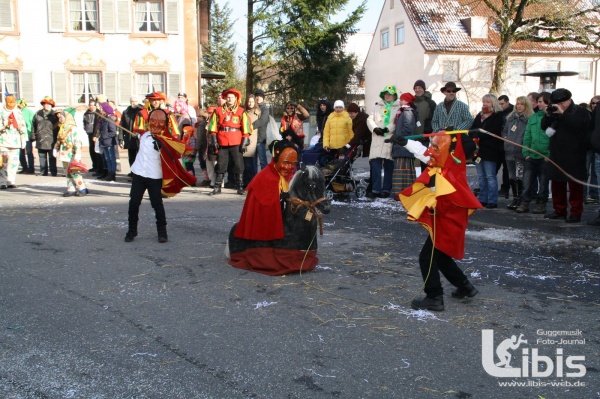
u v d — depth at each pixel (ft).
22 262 22.56
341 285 19.86
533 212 34.09
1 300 18.07
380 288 19.51
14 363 13.69
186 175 26.40
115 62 86.33
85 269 21.65
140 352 14.33
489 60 122.52
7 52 83.30
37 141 54.08
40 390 12.42
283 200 21.36
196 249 24.90
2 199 38.96
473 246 25.54
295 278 20.70
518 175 34.76
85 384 12.70
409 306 17.74
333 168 38.34
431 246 17.26
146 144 26.02
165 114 26.08
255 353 14.30
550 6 83.15
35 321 16.34
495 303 18.06
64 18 84.43
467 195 16.75
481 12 125.70
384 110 39.50
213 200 38.83
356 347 14.69
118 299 18.28
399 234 28.30
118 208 35.50
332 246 25.68
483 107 35.53
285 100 125.80
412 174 38.04
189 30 87.30
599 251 24.61
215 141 44.45
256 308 17.52
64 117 41.55
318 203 20.88
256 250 21.47
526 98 34.30
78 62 85.46
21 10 83.41
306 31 117.08
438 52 120.06
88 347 14.61
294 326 16.08
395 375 13.17
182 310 17.30
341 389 12.51
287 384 12.72
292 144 21.40
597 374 13.30
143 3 86.74
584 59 127.65
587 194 37.91
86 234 27.73
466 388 12.61
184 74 87.76
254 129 43.24
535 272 21.48
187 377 13.03
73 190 41.06
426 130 38.88
